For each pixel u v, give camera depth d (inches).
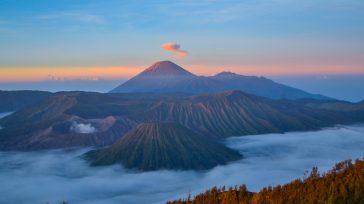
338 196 2802.7
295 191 3085.6
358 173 3061.0
